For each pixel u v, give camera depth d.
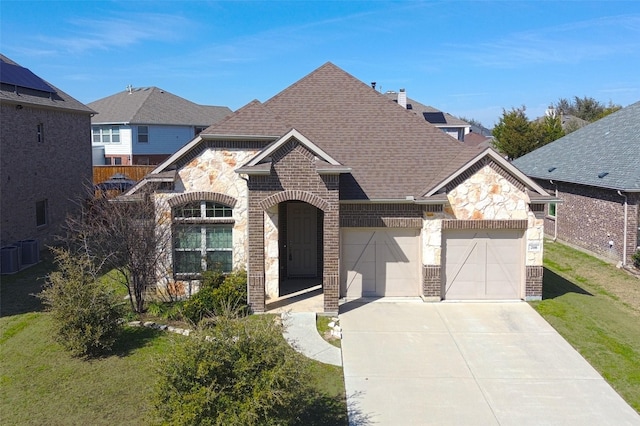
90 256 16.12
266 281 17.47
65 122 27.73
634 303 18.06
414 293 18.16
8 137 22.12
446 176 17.11
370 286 18.11
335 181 16.06
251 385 8.11
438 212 17.31
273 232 17.34
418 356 13.27
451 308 16.92
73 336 12.45
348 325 15.38
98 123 50.00
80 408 10.35
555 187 29.44
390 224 17.70
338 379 11.97
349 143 19.22
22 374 11.84
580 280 21.08
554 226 29.72
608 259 23.70
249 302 16.22
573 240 27.28
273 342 8.59
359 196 17.34
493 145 54.34
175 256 17.66
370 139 19.42
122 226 15.57
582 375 12.27
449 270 17.77
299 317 15.76
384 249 18.03
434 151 19.16
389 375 12.20
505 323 15.58
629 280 20.78
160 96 55.84
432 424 10.16
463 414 10.53
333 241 16.11
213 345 8.34
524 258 17.53
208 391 7.86
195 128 55.81
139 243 15.59
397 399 11.09
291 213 20.19
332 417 10.34
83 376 11.74
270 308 16.66
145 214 15.88
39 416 10.05
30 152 24.02
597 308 17.16
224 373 8.18
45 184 25.47
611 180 23.17
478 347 13.84
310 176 16.09
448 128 53.06
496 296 17.81
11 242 22.27
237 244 17.73
